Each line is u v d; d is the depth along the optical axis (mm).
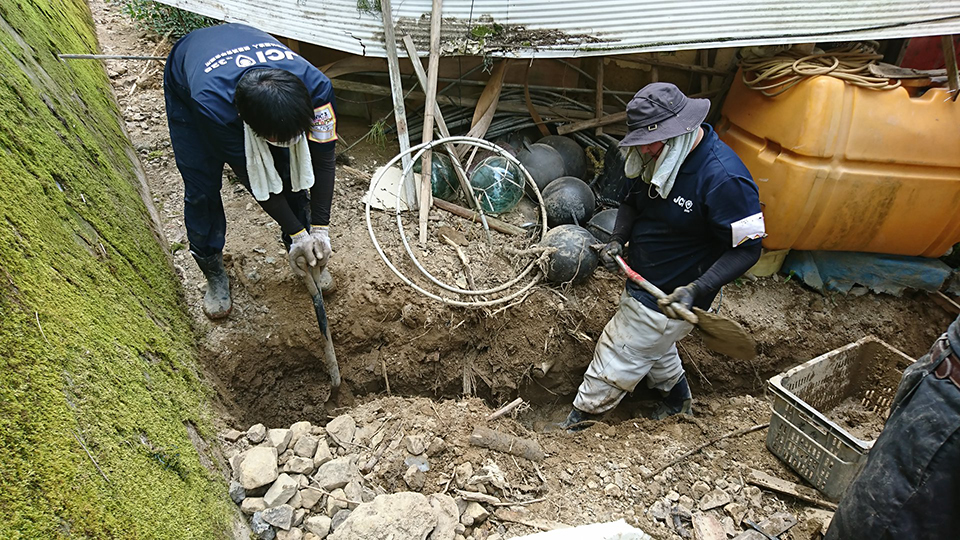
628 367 2920
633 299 2783
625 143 2291
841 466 2512
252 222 3533
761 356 3664
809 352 3707
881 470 1860
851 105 3232
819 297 3865
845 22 3320
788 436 2756
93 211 2652
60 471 1498
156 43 4891
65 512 1438
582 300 3539
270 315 3193
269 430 2539
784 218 3504
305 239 2578
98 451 1670
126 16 5176
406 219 3748
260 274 3271
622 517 2506
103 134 3428
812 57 3420
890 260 3762
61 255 2168
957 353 1742
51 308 1885
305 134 2275
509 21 3578
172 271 3146
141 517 1651
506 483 2533
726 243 2391
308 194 2885
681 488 2684
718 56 4195
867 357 3225
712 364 3656
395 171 3949
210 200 2713
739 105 3729
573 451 2863
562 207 3766
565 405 3736
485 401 3490
